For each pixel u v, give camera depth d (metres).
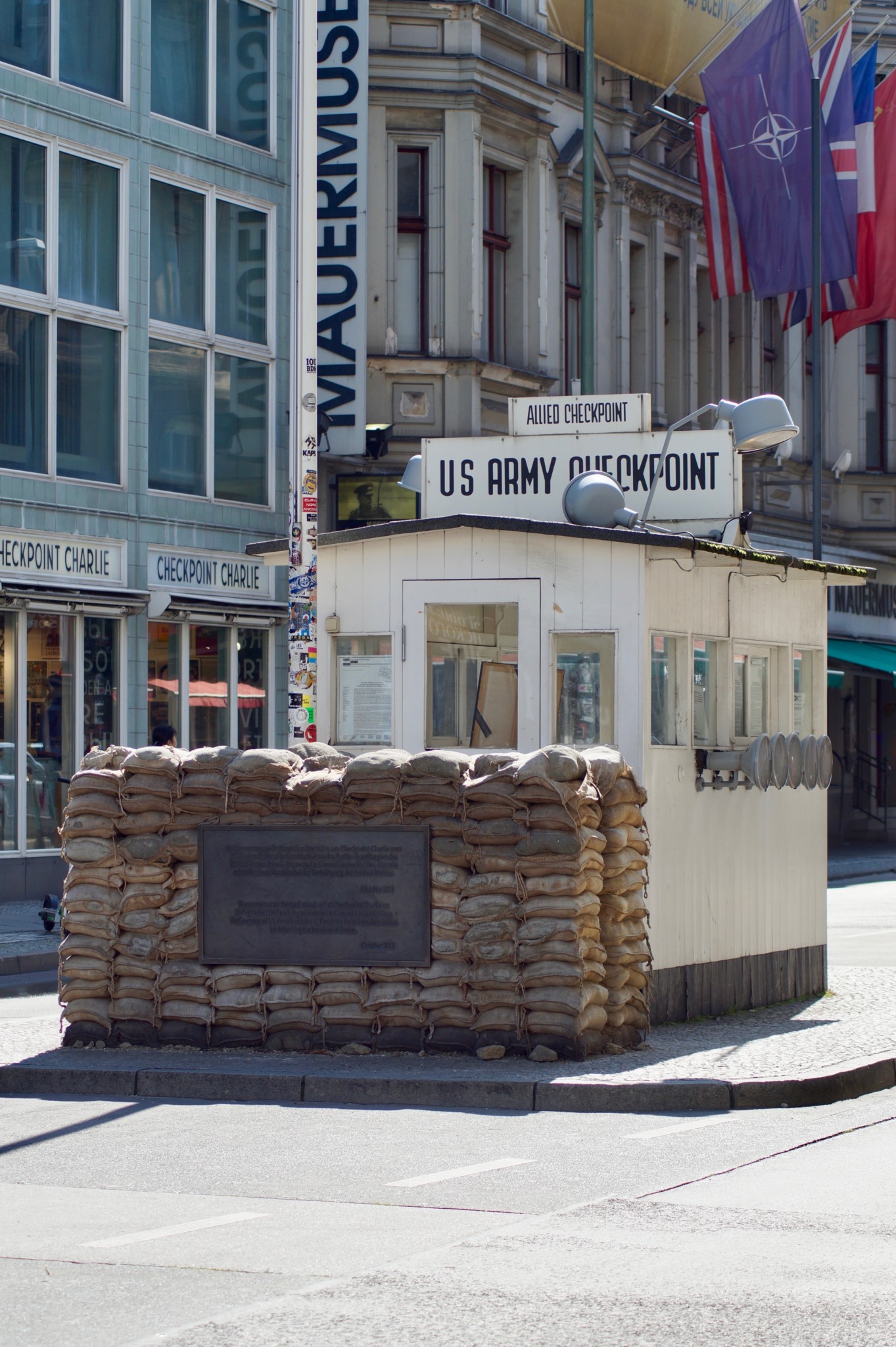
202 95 24.36
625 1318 5.09
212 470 24.33
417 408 28.17
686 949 11.49
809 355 37.97
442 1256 5.83
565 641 11.42
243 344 24.83
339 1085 8.98
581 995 9.47
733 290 30.00
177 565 23.62
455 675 11.78
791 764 12.17
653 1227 6.23
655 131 32.66
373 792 9.67
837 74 29.41
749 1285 5.47
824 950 13.50
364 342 26.98
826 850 13.55
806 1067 9.34
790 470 36.53
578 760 9.48
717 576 12.16
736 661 12.46
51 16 22.02
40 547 21.55
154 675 23.27
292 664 12.32
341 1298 5.31
